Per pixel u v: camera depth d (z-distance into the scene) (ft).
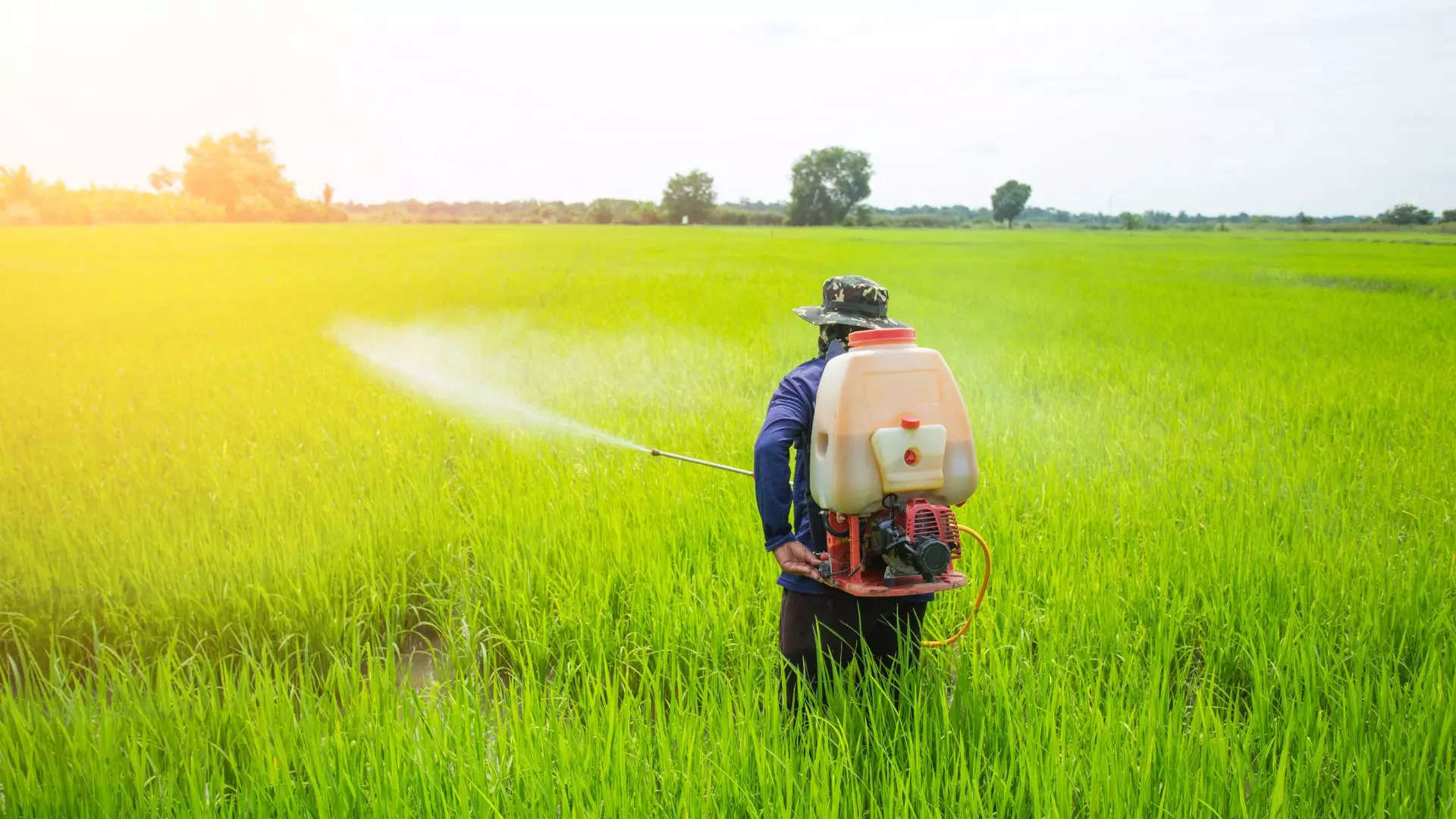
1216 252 166.09
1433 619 13.75
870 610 10.68
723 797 9.19
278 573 16.01
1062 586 15.14
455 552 17.90
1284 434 26.37
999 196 438.81
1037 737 10.25
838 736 10.11
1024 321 59.77
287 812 9.19
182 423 26.91
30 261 115.34
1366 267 119.14
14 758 10.23
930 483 9.48
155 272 99.55
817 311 10.81
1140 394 33.60
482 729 10.18
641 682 12.05
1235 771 9.53
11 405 30.55
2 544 16.70
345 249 150.00
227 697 11.41
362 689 11.50
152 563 16.29
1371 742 10.34
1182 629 14.05
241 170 334.44
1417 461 22.50
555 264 119.14
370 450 23.44
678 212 426.10
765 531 10.32
